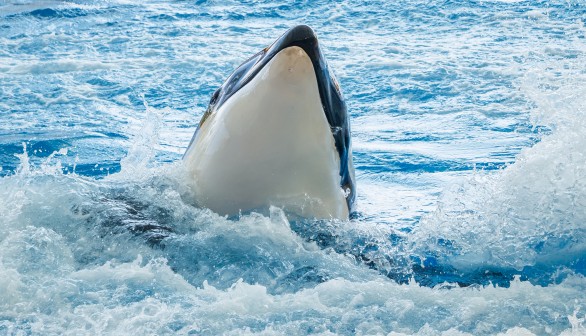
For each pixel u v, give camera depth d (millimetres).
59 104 38375
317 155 15781
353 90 40312
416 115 35812
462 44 49625
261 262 14844
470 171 27031
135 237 15445
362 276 14844
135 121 35781
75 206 16875
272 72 15078
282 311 12688
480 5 59812
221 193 16344
